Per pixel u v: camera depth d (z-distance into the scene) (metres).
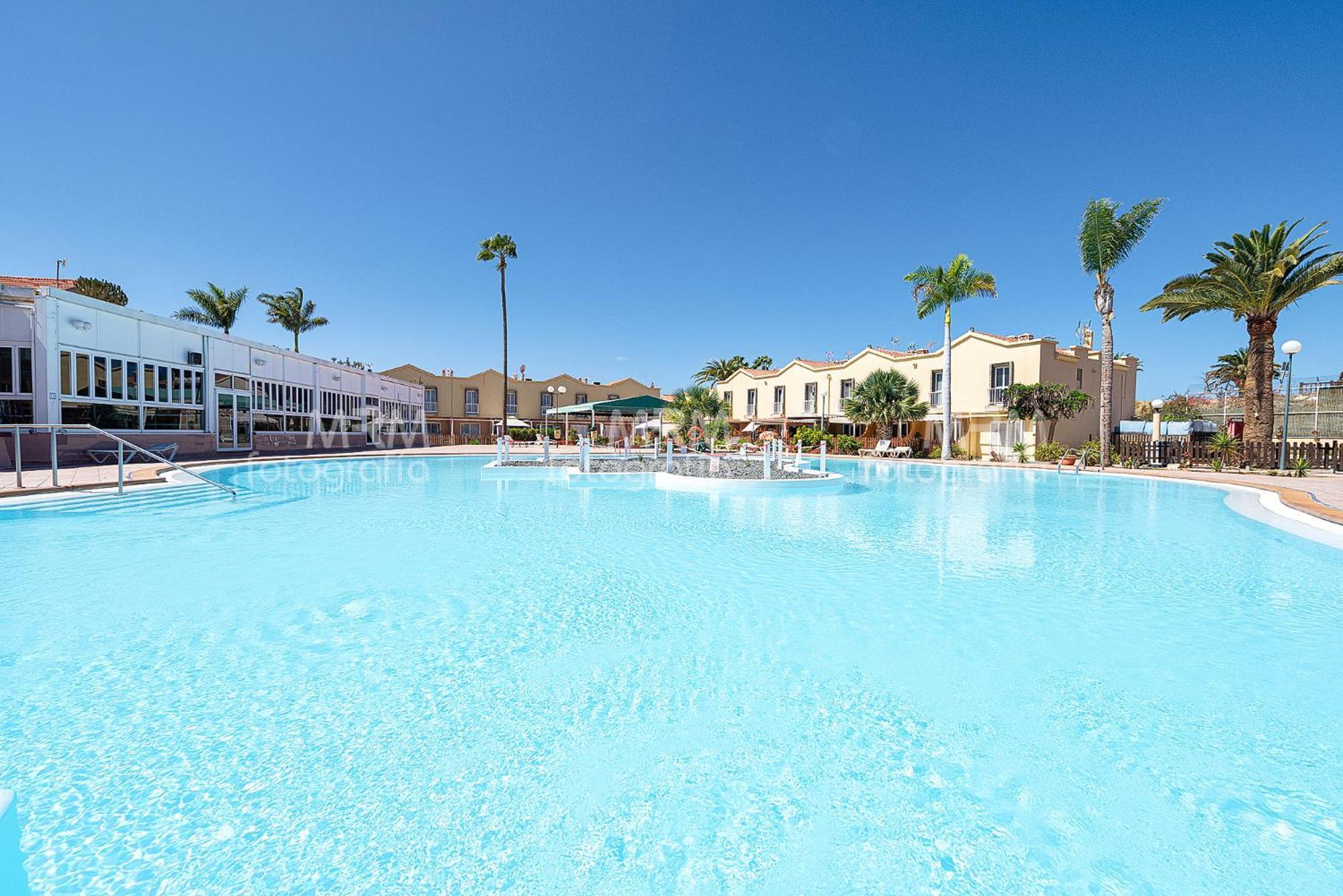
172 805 2.29
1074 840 2.16
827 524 9.08
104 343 17.17
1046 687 3.42
